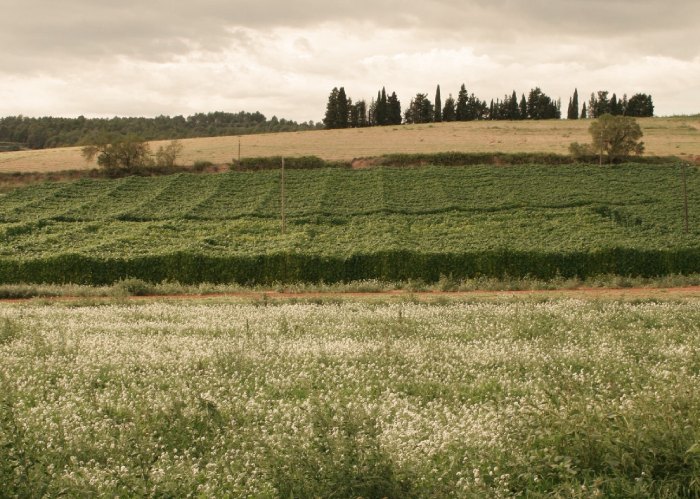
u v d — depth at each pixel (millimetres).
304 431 10492
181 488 9023
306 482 8609
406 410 12055
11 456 8883
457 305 27297
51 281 43250
